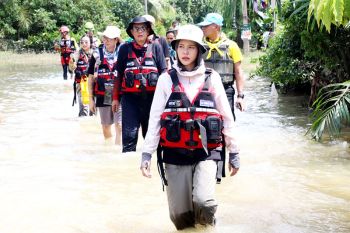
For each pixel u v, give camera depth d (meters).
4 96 14.53
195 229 4.57
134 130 6.69
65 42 18.77
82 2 41.28
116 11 45.03
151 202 5.41
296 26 10.38
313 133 7.99
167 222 4.84
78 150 7.84
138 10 45.03
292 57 10.96
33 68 25.45
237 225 4.70
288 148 7.68
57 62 29.88
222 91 4.38
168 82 4.34
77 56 10.88
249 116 10.55
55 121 10.46
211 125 4.24
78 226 4.76
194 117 4.24
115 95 6.95
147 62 6.67
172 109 4.28
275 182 6.04
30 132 9.30
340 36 9.24
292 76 11.00
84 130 9.48
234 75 6.59
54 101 13.52
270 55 11.46
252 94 14.18
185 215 4.49
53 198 5.56
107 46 8.23
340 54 9.53
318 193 5.63
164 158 4.39
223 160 4.67
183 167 4.36
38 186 5.99
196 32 4.28
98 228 4.72
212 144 4.31
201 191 4.27
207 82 4.32
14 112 11.65
